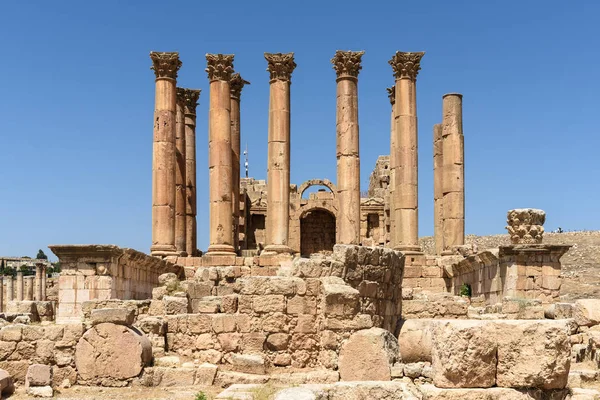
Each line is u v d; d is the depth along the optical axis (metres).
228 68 41.69
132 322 18.73
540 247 29.27
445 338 12.83
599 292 46.94
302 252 68.00
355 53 41.59
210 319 19.45
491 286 32.06
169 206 40.47
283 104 41.28
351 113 41.25
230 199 41.00
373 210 68.44
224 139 41.12
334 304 18.48
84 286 27.80
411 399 12.68
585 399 12.77
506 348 12.78
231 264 39.53
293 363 18.92
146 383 17.86
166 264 36.66
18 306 30.95
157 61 41.38
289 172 41.19
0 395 16.88
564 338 12.81
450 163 42.16
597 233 84.00
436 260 40.69
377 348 17.19
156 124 40.97
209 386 17.62
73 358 18.25
